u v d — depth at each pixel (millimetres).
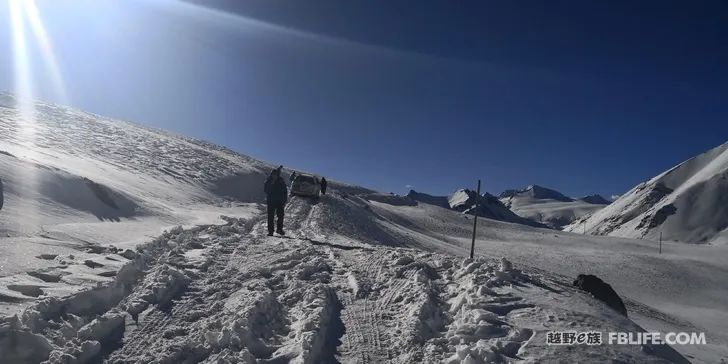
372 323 6641
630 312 20719
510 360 5168
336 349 5773
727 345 18516
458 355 5289
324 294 7375
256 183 43469
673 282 52750
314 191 35656
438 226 73625
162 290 6875
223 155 60688
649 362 5395
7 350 4449
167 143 49625
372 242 24594
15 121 36594
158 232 13516
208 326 5789
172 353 5031
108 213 15281
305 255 10641
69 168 21422
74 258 8008
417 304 7039
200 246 10984
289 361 5176
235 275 8391
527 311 6656
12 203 11914
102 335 5332
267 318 6375
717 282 54562
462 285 7984
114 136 44406
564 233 90375
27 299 5695
